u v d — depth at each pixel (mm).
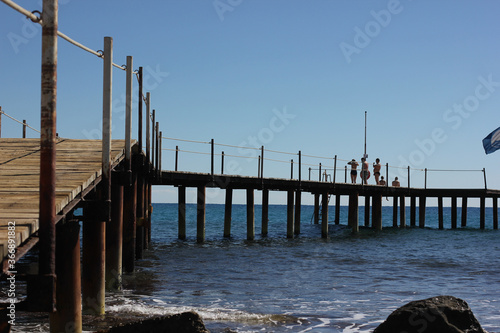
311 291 12828
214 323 9234
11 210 6332
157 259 17797
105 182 8125
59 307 6969
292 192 26234
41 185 5090
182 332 6773
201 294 12055
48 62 5086
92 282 8867
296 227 29141
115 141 13555
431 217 80250
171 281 13586
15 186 8141
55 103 5125
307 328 9164
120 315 9305
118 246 11625
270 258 19000
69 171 8820
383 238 29016
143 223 15734
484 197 34594
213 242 24328
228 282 13797
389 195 34312
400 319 7441
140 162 13789
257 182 23234
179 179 20594
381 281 14508
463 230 35125
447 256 20781
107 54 8297
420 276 15539
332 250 22297
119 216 11539
